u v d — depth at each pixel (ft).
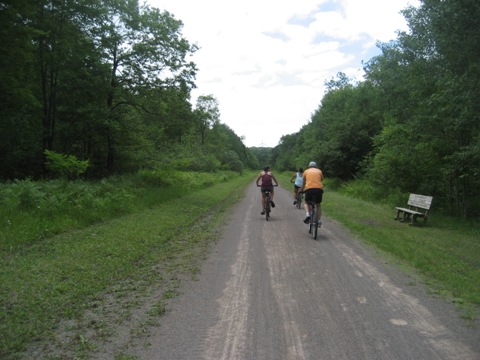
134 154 89.97
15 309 15.28
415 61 47.24
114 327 14.07
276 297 17.24
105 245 26.23
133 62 73.87
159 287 18.75
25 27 53.31
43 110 73.36
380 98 92.84
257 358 11.73
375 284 19.11
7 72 54.90
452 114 37.78
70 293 17.33
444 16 32.09
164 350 12.30
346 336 13.19
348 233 33.91
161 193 59.47
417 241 29.71
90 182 60.08
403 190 57.93
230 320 14.67
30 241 26.63
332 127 107.86
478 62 32.76
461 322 14.35
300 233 34.17
